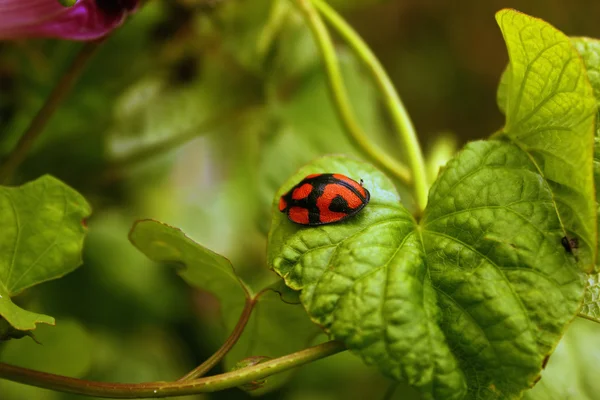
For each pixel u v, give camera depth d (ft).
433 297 0.45
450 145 0.58
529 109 0.47
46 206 0.48
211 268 0.48
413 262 0.45
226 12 0.62
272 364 0.45
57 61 0.61
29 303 0.57
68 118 0.61
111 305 0.65
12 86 0.60
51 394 0.62
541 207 0.46
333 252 0.46
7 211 0.47
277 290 0.46
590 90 0.44
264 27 0.63
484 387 0.44
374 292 0.45
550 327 0.44
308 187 0.46
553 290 0.45
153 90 0.63
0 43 0.58
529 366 0.44
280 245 0.46
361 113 0.65
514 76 0.47
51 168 0.61
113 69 0.62
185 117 0.63
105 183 0.64
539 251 0.45
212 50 0.63
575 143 0.45
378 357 0.44
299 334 0.49
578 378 0.51
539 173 0.46
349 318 0.44
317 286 0.45
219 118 0.64
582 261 0.45
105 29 0.50
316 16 0.55
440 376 0.44
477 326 0.45
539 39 0.45
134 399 0.45
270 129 0.63
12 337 0.45
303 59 0.64
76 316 0.64
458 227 0.46
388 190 0.48
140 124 0.63
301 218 0.46
